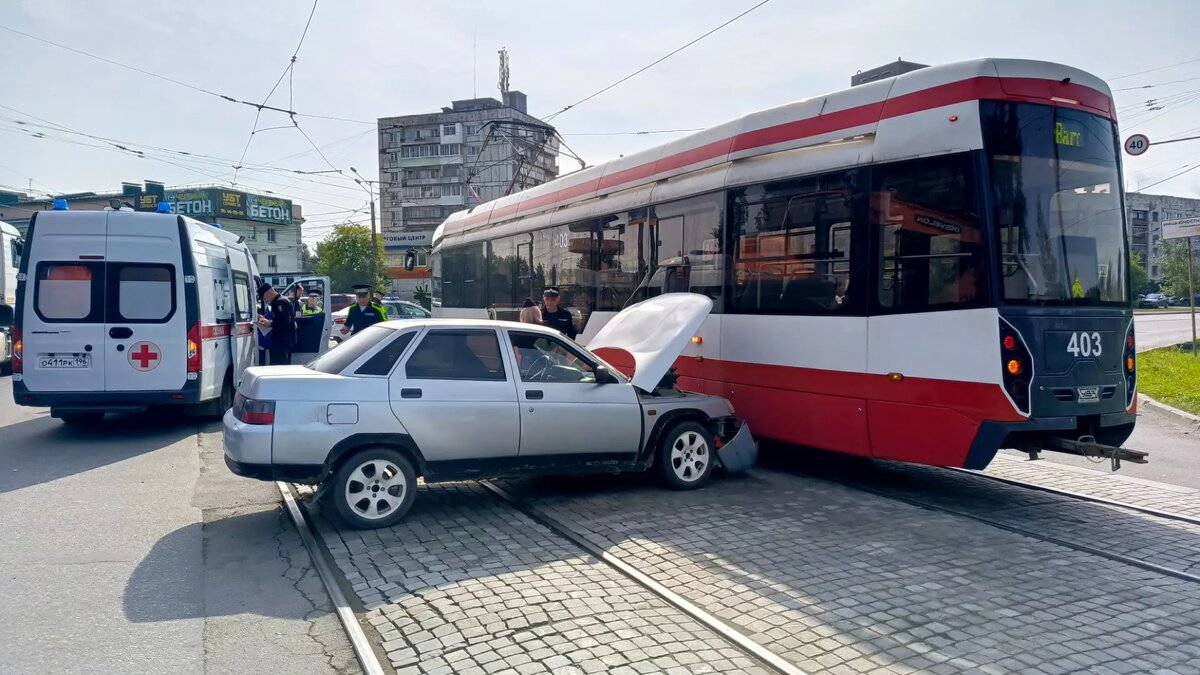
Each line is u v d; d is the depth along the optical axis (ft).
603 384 23.56
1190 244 62.34
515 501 23.24
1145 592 16.15
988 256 20.92
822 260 24.90
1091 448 20.79
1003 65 21.81
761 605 15.30
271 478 19.48
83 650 13.43
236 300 41.29
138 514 21.79
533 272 42.47
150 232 32.86
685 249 30.53
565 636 13.74
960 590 16.17
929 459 21.94
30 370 31.78
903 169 22.75
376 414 20.16
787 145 26.35
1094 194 22.76
